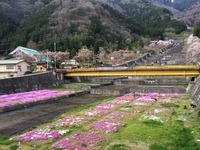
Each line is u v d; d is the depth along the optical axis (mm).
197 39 115250
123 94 51469
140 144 19797
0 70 66312
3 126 28156
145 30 177125
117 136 21984
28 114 34375
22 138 22391
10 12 158250
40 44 119688
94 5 177000
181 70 50688
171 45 143875
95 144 20016
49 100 44469
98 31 137625
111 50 118062
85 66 90188
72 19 145000
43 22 136500
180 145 19250
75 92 52438
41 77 59906
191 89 46562
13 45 118688
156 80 64688
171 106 34500
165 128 23703
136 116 29188
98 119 28625
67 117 30203
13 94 47312
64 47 113562
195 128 23359
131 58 106000
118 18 183375
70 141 20953
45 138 22141
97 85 60719
